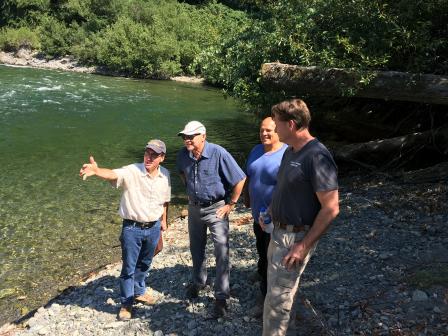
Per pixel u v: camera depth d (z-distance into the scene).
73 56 34.41
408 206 6.52
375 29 8.07
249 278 5.13
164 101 21.58
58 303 5.34
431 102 7.21
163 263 5.99
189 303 4.77
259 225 4.27
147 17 34.75
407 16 7.64
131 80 29.08
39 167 11.13
